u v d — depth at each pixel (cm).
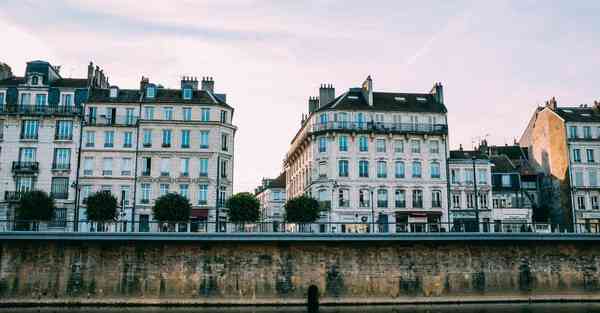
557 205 6134
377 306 3431
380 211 5412
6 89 5206
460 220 5609
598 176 5981
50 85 5319
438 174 5578
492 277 3612
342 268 3522
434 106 5872
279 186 8381
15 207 4875
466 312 3206
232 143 5491
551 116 6322
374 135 5541
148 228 5044
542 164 6506
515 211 5844
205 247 3478
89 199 4150
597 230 5812
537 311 3234
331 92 5912
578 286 3672
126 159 5153
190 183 5169
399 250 3581
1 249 3375
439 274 3575
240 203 4284
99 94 5400
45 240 3400
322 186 5450
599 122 6091
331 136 5491
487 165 5775
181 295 3409
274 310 3284
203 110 5359
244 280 3456
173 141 5225
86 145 5128
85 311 3191
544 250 3703
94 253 3422
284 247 3519
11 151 5009
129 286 3397
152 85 5422
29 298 3344
